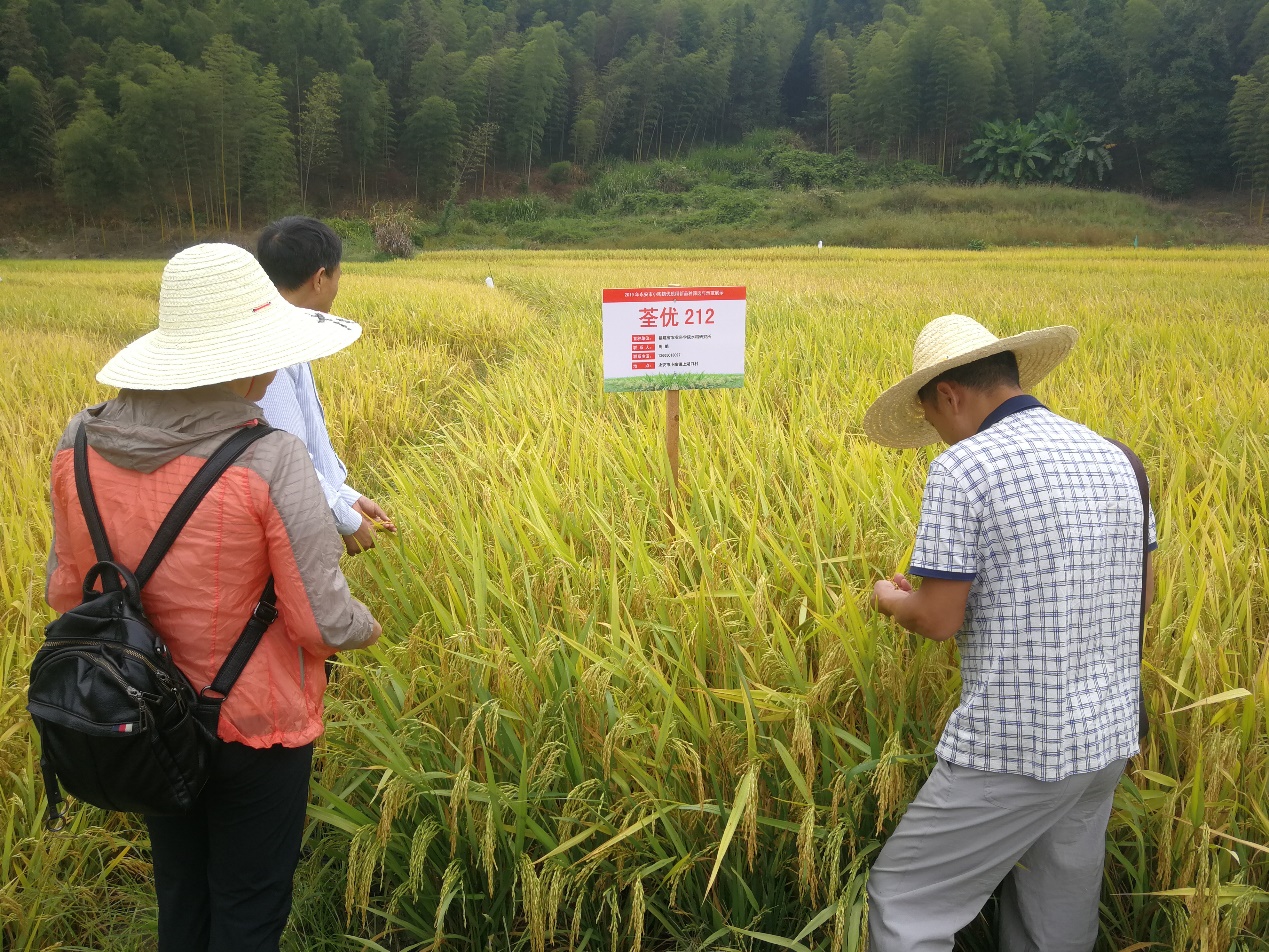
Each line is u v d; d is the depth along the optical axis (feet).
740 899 7.50
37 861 7.51
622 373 12.32
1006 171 224.12
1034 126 230.27
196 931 6.56
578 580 9.66
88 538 5.88
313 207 217.77
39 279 81.15
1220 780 6.90
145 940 7.85
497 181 244.83
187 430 5.74
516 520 10.98
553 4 319.68
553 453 14.48
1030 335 6.46
